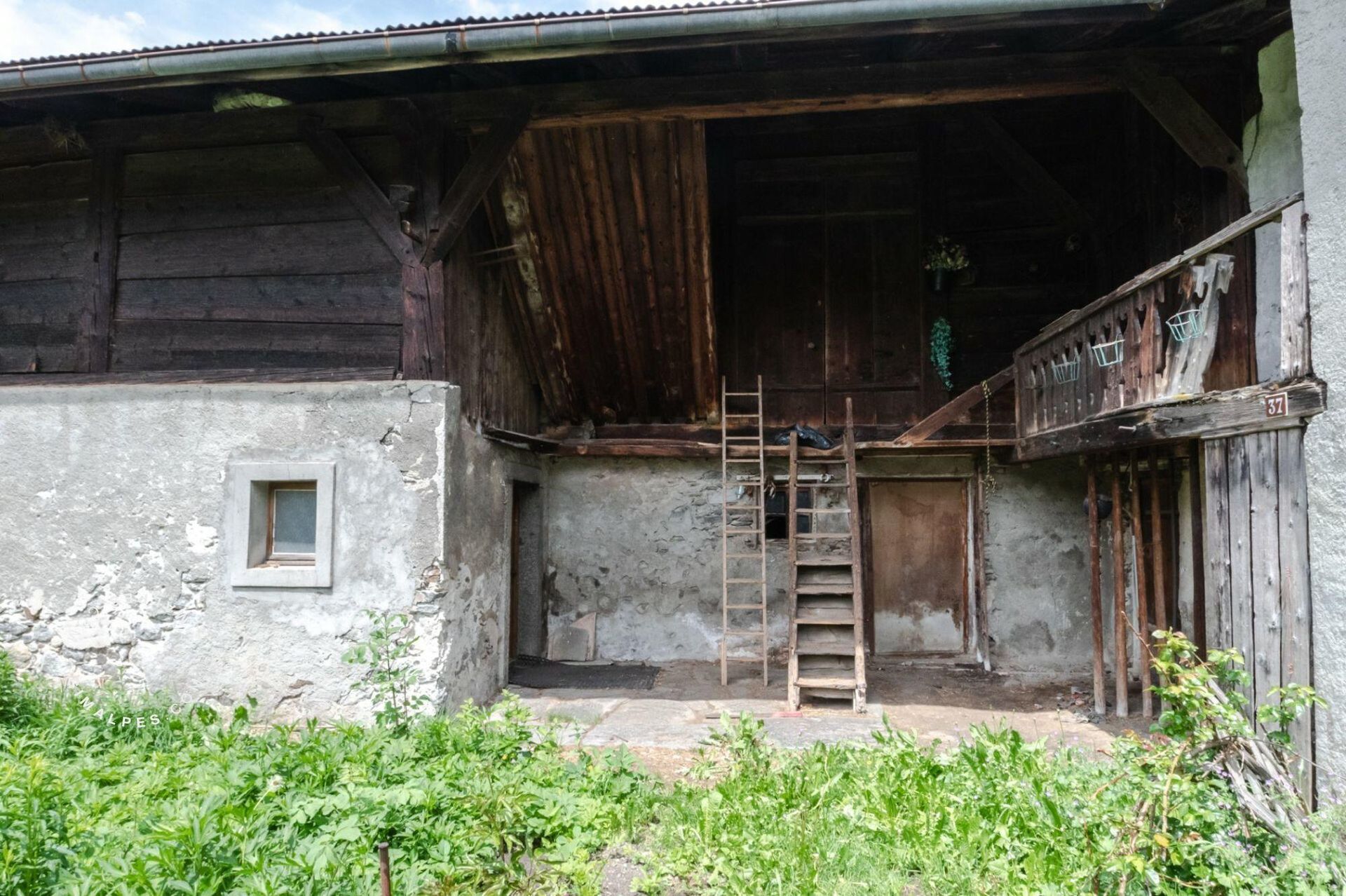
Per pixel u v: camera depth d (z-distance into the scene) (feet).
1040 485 27.66
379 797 12.84
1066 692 24.67
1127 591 26.73
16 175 22.30
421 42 16.90
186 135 21.11
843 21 15.94
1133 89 18.63
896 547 29.22
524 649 28.66
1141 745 12.76
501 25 16.62
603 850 13.16
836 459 26.71
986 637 27.45
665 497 29.09
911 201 28.35
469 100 19.97
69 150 21.67
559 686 24.91
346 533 19.83
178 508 20.34
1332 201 12.16
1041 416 22.65
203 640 20.07
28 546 20.81
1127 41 18.34
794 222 28.76
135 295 21.57
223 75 17.89
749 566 28.76
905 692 24.52
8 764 13.70
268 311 21.03
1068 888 11.14
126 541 20.48
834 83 19.15
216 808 11.84
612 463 29.27
